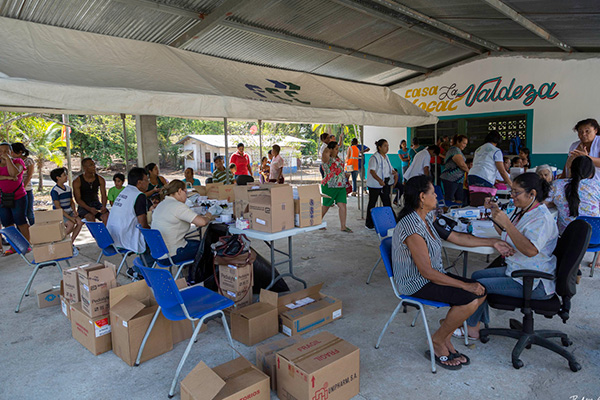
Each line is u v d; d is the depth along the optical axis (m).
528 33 6.83
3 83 3.12
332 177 6.68
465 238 2.81
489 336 3.11
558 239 2.73
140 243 3.99
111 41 5.03
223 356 2.88
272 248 3.71
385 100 7.84
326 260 5.23
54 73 3.67
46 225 3.93
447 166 6.91
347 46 7.22
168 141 32.09
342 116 6.00
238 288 3.36
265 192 3.57
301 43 6.48
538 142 8.59
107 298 2.95
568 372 2.59
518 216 2.83
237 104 4.59
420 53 8.48
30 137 15.42
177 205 3.78
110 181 22.09
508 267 2.77
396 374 2.60
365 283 4.34
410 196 2.64
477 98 9.40
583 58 7.90
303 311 3.25
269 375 2.44
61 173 5.64
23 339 3.18
